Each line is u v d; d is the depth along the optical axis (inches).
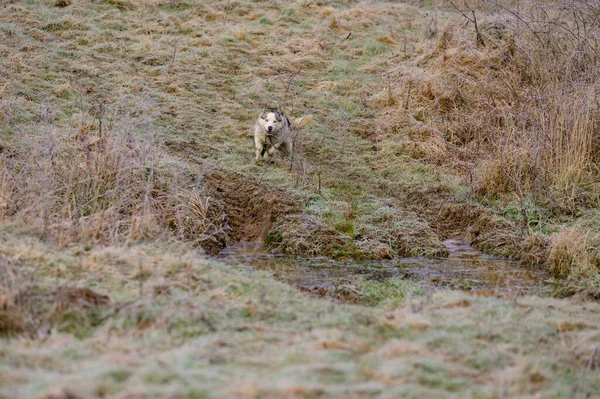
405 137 1261.1
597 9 1286.9
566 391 447.8
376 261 884.6
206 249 863.7
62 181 837.8
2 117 1078.4
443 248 926.4
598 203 1008.9
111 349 481.4
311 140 1230.9
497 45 1423.5
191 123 1227.9
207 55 1494.8
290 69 1487.5
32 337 501.7
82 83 1282.0
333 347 494.0
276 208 972.6
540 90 1139.3
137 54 1441.9
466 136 1245.7
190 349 479.5
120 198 829.8
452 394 425.4
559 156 1066.7
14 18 1494.8
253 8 1774.1
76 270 621.3
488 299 653.3
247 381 416.8
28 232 702.5
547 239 903.7
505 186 1067.9
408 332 539.8
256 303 599.5
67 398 383.9
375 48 1601.9
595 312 645.3
